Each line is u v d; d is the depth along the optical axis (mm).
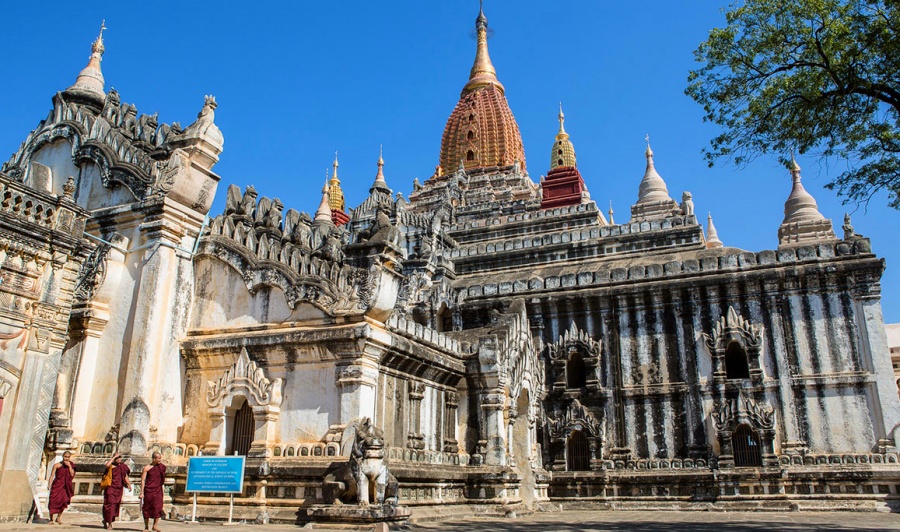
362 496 18297
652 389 35031
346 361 20578
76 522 17891
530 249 45062
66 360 22422
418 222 50062
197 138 23234
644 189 56156
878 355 31984
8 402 16500
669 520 24703
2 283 16594
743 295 34844
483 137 74938
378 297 20828
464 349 27922
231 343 22031
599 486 34312
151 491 16609
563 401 36281
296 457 20344
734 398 33594
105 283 22609
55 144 26594
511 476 25984
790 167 19812
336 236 38969
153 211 22922
